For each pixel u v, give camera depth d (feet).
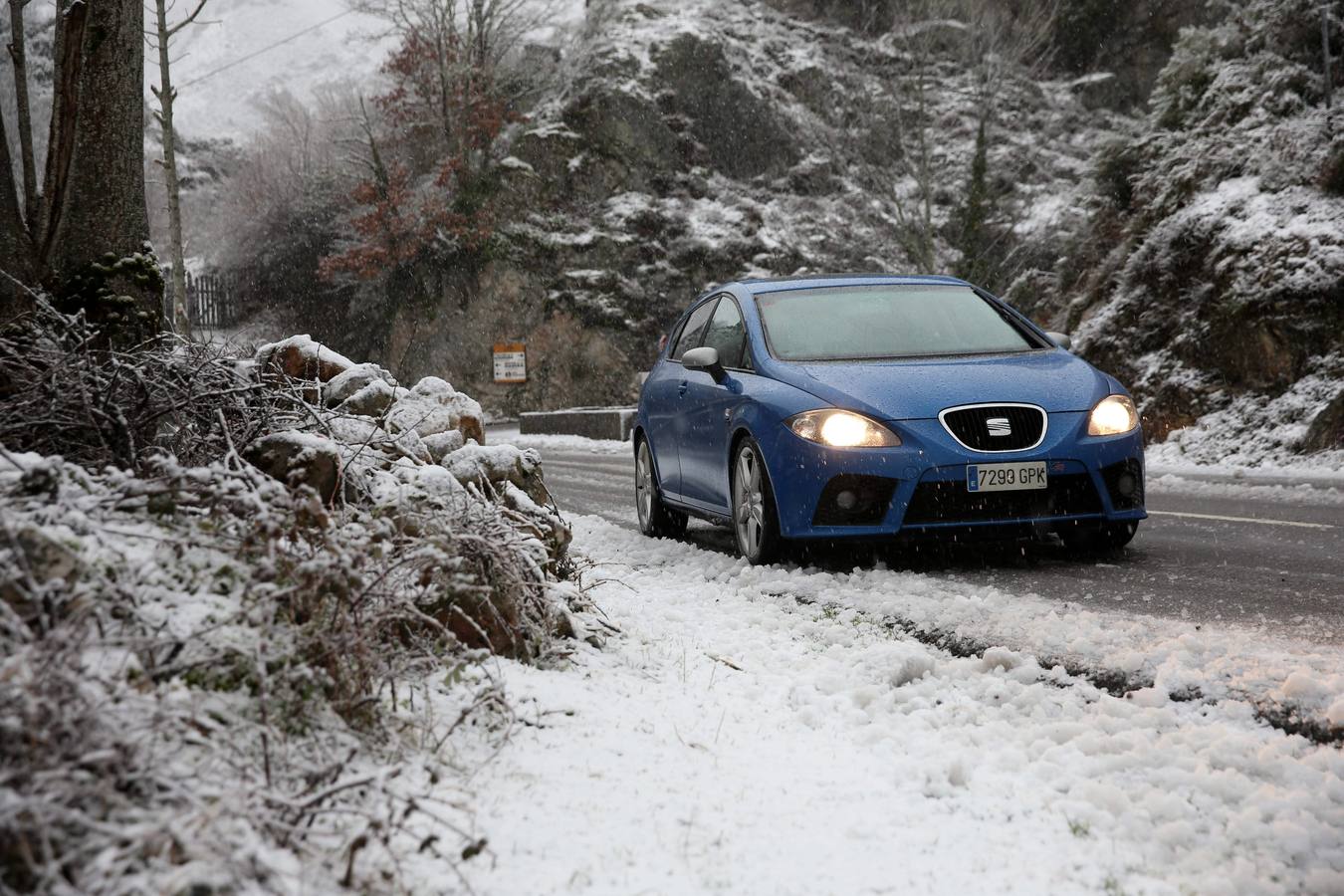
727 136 145.28
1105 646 14.30
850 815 8.82
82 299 15.79
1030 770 9.92
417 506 11.89
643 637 15.03
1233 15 71.46
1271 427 50.44
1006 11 104.22
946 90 103.35
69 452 12.20
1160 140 71.00
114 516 9.50
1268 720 11.18
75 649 6.58
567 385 130.72
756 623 16.44
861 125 98.68
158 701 7.04
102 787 5.93
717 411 23.25
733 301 25.45
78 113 15.93
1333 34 64.28
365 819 7.32
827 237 105.70
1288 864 8.04
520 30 142.92
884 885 7.59
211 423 13.05
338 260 131.13
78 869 5.86
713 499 23.85
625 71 144.66
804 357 22.39
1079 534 22.36
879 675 13.20
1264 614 16.15
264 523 8.84
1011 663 13.56
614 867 7.58
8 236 15.55
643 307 133.08
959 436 19.76
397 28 140.26
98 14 15.99
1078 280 76.59
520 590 12.58
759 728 11.32
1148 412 57.52
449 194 135.95
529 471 16.74
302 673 8.07
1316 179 57.31
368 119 147.23
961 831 8.60
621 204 139.33
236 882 6.02
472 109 137.18
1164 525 27.12
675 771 9.70
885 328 23.35
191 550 9.37
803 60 150.92
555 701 11.10
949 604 16.84
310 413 13.65
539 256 133.80
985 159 94.02
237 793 6.63
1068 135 117.91
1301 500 31.91
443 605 11.57
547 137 139.54
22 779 5.88
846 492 19.65
